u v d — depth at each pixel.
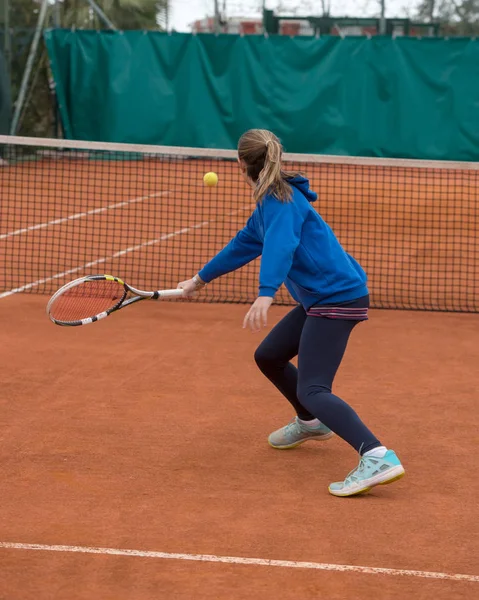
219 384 8.26
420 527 5.31
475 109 29.34
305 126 29.84
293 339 6.21
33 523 5.28
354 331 10.45
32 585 4.53
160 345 9.66
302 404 5.95
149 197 21.09
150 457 6.43
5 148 28.20
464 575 4.70
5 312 11.14
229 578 4.62
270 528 5.25
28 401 7.69
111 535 5.13
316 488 5.92
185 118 30.20
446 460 6.47
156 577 4.62
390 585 4.58
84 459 6.37
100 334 10.10
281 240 5.45
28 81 29.67
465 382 8.46
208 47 29.78
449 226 18.83
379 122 29.75
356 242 16.80
